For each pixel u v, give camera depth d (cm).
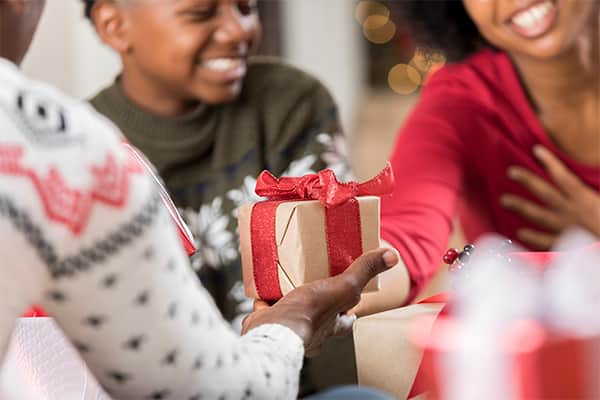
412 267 147
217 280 184
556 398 89
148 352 80
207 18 174
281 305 99
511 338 90
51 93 79
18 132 75
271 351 91
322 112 196
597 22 180
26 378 111
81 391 112
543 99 189
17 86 77
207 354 83
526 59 184
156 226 80
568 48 177
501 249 112
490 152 190
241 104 191
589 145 189
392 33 1347
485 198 195
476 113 190
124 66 185
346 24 1138
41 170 75
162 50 175
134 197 78
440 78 200
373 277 108
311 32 832
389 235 150
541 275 99
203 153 187
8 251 75
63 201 75
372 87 1455
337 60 1006
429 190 171
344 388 117
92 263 77
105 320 79
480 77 194
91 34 328
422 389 102
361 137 920
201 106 186
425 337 99
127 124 185
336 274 116
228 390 85
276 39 637
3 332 77
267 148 190
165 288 80
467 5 179
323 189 114
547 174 190
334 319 104
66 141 77
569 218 190
